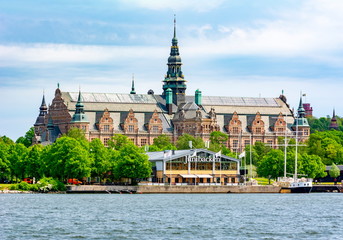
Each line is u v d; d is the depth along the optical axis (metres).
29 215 164.38
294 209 182.88
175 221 154.12
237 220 156.62
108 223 150.38
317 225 148.50
